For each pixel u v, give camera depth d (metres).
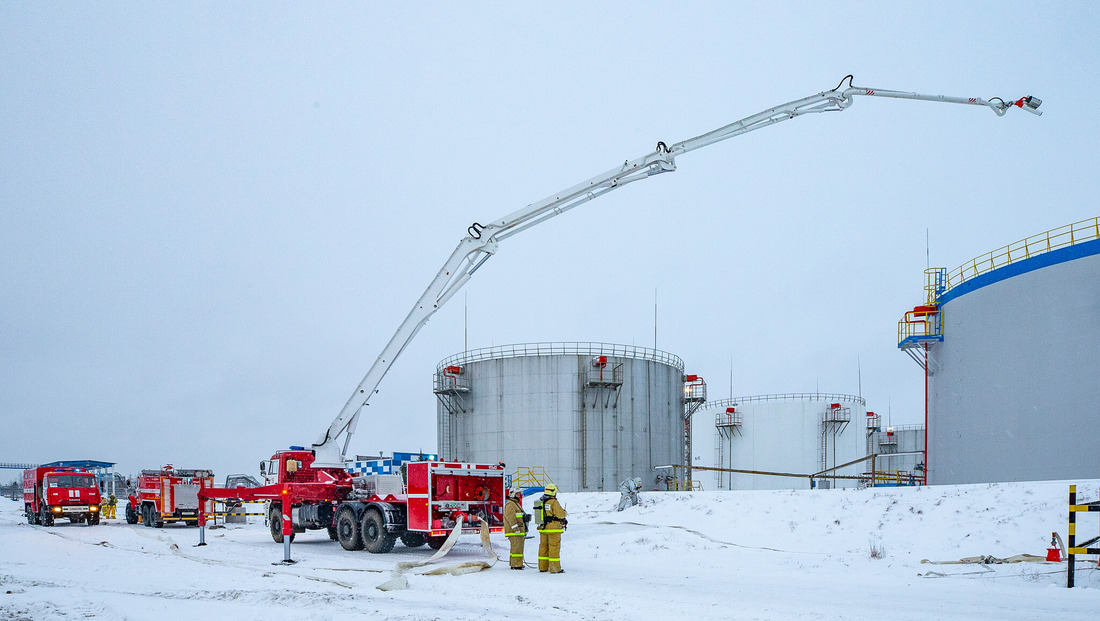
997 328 26.95
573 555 17.95
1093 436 23.09
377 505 18.72
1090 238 23.92
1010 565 14.05
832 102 19.17
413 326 22.22
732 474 53.03
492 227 22.20
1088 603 10.29
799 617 9.33
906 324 31.55
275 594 11.16
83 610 9.80
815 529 20.34
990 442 27.00
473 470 18.59
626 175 21.05
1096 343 23.22
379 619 9.29
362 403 22.47
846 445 50.69
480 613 9.79
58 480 31.47
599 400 42.00
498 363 43.88
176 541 23.23
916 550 17.27
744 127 19.97
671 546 19.28
